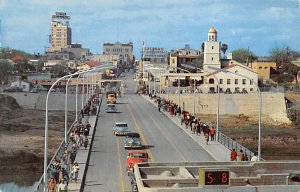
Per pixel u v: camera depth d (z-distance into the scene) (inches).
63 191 1476.4
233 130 4697.3
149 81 7175.2
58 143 3843.5
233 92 5871.1
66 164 1850.4
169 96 5565.9
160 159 2090.3
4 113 5492.1
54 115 5600.4
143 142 2615.7
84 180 1737.2
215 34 7071.9
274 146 4089.6
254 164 1021.8
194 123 2940.5
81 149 2335.1
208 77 6304.1
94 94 5492.1
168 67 7303.2
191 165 1036.5
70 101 6205.7
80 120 3245.6
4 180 2861.7
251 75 6230.3
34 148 3550.7
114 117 3806.6
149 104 4990.2
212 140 2632.9
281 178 909.2
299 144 4175.7
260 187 776.9
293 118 5472.4
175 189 748.6
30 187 2696.9
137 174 914.7
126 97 6048.2
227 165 1032.2
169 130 3095.5
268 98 5674.2
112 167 1966.0
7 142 3732.8
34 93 6353.3
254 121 5374.0
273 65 7755.9
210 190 768.9
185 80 7017.7
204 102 5693.9
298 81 7672.2
